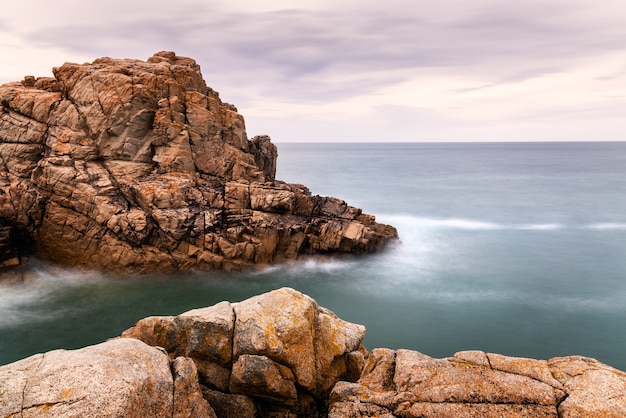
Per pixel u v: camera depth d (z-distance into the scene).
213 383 11.46
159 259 35.06
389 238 44.06
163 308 32.12
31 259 36.66
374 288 36.84
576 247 50.59
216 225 36.53
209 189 38.84
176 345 12.21
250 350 11.23
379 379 10.65
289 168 167.25
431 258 45.09
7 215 35.38
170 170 39.44
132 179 37.31
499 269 42.34
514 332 29.64
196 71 48.47
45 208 36.19
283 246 38.44
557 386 9.35
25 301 32.38
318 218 40.84
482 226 61.22
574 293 36.59
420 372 10.33
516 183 114.00
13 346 26.72
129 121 39.31
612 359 26.41
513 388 9.41
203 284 35.22
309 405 11.59
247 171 43.34
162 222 34.97
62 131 39.00
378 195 93.69
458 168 166.62
